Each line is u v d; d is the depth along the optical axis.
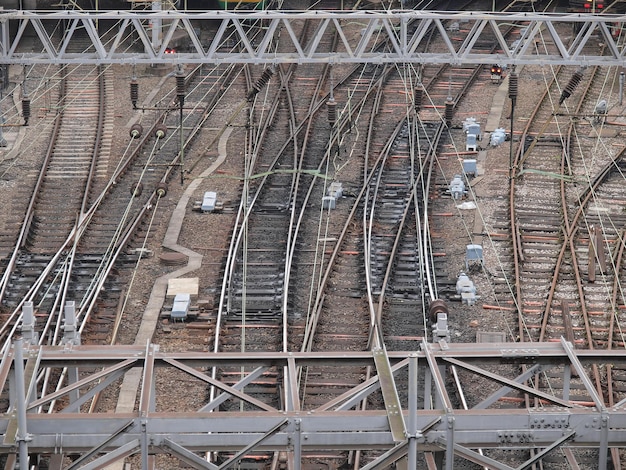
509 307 50.31
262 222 59.72
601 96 82.88
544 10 101.44
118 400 40.94
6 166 67.81
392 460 25.66
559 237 57.84
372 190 64.06
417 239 57.41
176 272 53.75
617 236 58.31
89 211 60.59
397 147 71.25
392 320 48.66
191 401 40.84
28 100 65.31
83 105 79.31
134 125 72.69
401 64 88.38
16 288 52.09
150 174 66.81
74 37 96.75
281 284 52.00
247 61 54.06
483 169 67.81
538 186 65.19
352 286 51.97
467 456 26.45
